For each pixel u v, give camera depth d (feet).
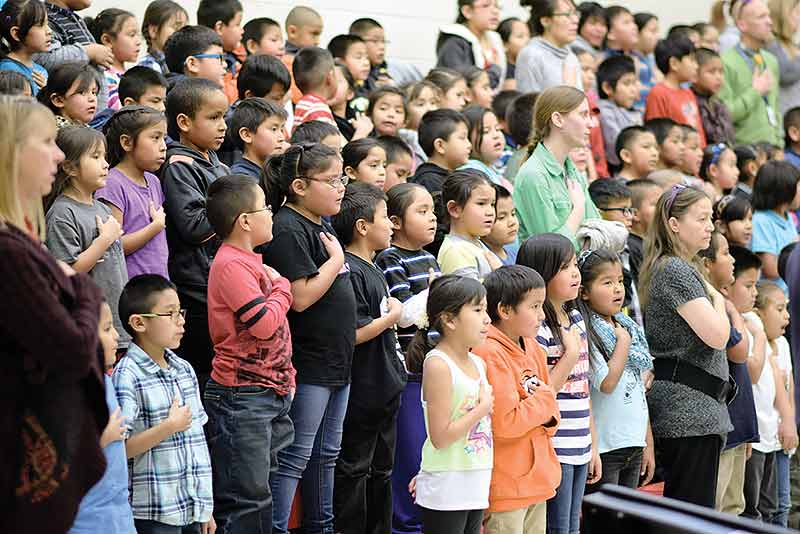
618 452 23.36
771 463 28.09
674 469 24.11
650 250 24.77
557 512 21.83
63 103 22.03
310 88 28.55
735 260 27.14
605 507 12.17
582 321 22.84
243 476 18.98
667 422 23.98
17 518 12.28
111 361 16.98
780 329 28.40
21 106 13.33
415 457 22.99
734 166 35.76
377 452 22.20
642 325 26.55
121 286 19.42
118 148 20.61
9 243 12.01
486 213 23.76
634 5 51.13
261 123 23.15
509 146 32.94
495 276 20.85
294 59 28.91
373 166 24.53
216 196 19.43
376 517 22.24
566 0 36.55
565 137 26.04
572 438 21.94
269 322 18.95
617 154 33.55
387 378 21.88
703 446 23.81
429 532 19.48
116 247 19.47
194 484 18.24
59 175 19.06
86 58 25.38
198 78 22.29
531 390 20.44
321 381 20.84
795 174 32.71
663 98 38.34
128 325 18.08
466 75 34.22
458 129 27.12
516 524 20.21
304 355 20.89
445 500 19.26
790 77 44.37
